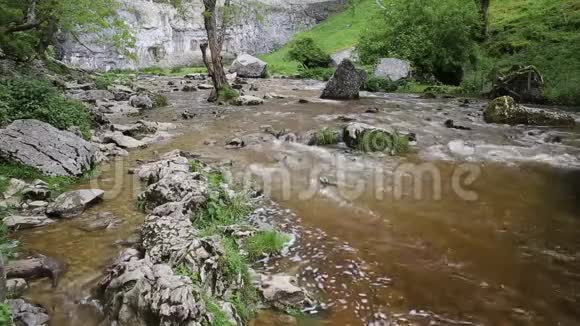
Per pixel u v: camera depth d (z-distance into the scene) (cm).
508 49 2833
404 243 650
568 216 757
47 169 880
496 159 1126
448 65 2864
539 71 2338
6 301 432
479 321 469
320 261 593
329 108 1864
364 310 486
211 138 1292
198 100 2114
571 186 918
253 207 779
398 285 536
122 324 418
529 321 471
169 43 5084
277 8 5806
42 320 445
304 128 1423
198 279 466
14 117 1038
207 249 514
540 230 701
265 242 620
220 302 452
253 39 5634
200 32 5275
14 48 1931
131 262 509
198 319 394
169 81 3016
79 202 739
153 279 432
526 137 1371
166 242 556
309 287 531
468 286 537
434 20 2809
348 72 2142
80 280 529
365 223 719
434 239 664
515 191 885
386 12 3203
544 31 2839
